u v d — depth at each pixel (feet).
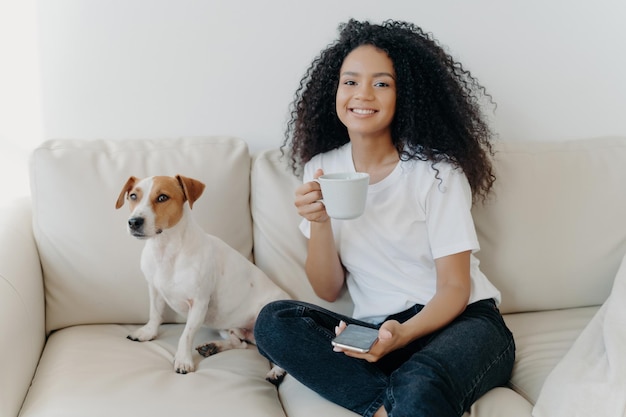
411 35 4.78
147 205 4.24
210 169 5.16
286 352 3.89
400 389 3.50
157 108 5.74
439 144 4.57
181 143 5.27
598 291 5.33
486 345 3.93
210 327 4.99
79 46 5.53
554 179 5.35
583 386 3.63
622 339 3.85
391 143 4.76
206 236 4.73
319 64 5.06
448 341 3.84
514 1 6.03
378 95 4.44
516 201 5.25
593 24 6.19
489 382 3.95
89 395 3.75
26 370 4.00
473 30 6.03
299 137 5.21
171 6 5.57
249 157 5.41
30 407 3.71
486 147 5.29
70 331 4.85
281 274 5.16
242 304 4.85
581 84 6.29
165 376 4.12
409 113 4.57
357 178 3.67
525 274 5.23
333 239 4.66
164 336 4.84
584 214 5.32
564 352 4.51
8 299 4.00
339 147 5.11
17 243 4.60
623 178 5.42
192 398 3.78
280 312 4.04
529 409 3.84
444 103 4.75
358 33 4.71
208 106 5.81
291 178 5.30
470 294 4.38
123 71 5.62
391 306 4.42
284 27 5.77
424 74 4.68
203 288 4.55
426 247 4.48
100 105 5.66
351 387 3.77
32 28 5.44
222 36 5.69
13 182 5.72
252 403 3.79
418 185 4.48
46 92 5.57
